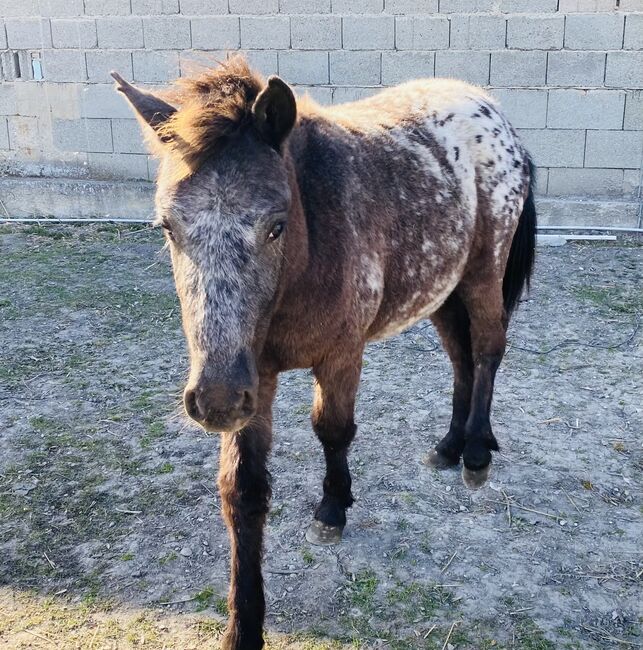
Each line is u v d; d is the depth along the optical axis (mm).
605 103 5102
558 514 2205
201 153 1381
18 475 2389
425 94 2367
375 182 1931
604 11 4945
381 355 3355
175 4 5434
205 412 1333
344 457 2041
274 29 5375
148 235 5281
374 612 1826
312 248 1674
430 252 2104
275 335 1694
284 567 1983
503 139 2404
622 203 5102
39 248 4969
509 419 2754
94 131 5758
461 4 5109
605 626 1782
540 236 4969
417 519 2182
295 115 1433
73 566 1985
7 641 1727
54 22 5590
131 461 2479
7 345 3404
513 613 1819
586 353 3314
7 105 5848
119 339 3506
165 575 1951
